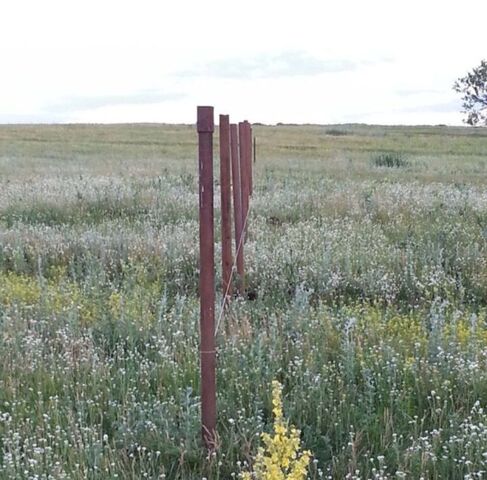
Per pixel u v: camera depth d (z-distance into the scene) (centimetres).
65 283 820
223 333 633
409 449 433
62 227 1165
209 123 445
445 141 4872
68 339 624
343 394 504
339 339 611
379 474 405
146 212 1383
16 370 567
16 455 420
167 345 616
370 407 486
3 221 1265
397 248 980
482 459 423
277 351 593
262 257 907
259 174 2242
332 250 944
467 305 785
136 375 560
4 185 1730
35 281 842
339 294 836
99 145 4181
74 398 524
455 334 602
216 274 870
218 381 548
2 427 472
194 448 457
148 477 416
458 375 529
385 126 7194
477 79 7406
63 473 397
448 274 889
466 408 502
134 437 466
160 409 488
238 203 809
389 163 2956
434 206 1355
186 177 1886
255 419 482
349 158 3231
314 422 490
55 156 3312
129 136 5003
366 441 464
